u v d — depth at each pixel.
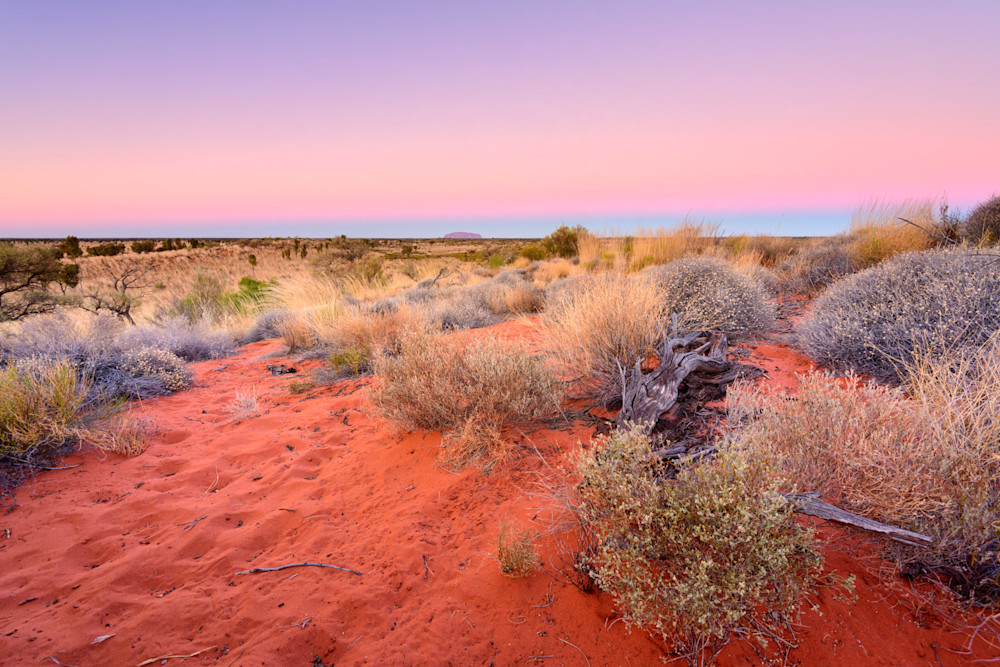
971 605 1.96
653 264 10.92
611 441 2.40
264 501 3.34
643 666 1.88
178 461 3.99
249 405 5.17
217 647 2.16
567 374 4.68
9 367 4.31
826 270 8.66
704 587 1.68
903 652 1.84
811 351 4.86
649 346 4.57
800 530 1.87
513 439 3.69
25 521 3.12
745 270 8.66
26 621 2.31
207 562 2.72
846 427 2.46
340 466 3.73
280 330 9.20
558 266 14.85
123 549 2.87
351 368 6.49
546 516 2.74
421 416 3.99
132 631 2.26
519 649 2.04
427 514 2.99
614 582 1.94
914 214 8.98
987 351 3.45
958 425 2.28
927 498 2.08
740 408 3.16
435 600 2.33
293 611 2.33
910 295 4.68
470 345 4.48
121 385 5.56
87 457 4.00
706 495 1.90
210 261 31.09
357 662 2.05
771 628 1.93
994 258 4.64
